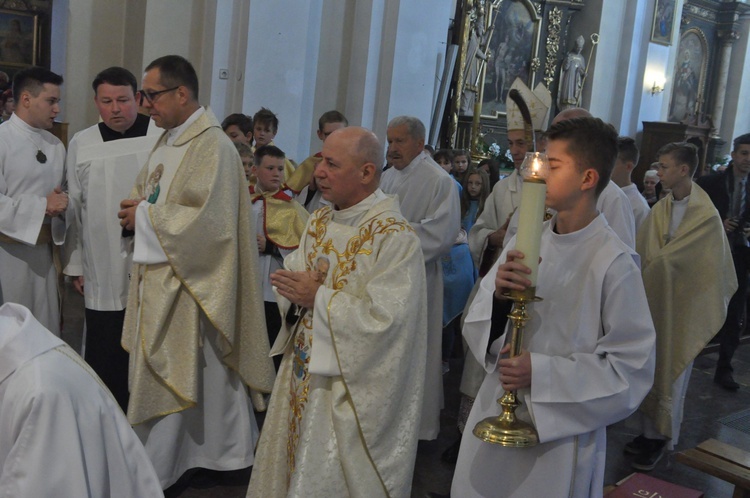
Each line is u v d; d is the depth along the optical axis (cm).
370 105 850
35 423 138
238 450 321
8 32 888
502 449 199
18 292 343
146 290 292
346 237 231
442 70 983
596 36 1317
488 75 1255
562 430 183
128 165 341
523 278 171
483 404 206
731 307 549
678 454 254
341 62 853
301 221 412
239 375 319
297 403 237
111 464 150
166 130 313
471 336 205
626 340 187
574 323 191
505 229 347
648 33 1395
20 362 144
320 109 852
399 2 830
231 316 296
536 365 181
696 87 1684
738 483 238
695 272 380
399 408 220
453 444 367
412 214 376
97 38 837
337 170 229
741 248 539
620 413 184
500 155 1174
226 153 298
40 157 345
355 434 216
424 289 226
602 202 315
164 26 782
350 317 213
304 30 799
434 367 372
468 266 500
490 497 201
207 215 288
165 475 302
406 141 379
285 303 246
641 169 1412
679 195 396
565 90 1319
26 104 341
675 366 379
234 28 776
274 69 786
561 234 198
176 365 294
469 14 1041
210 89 775
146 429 299
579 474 191
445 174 378
